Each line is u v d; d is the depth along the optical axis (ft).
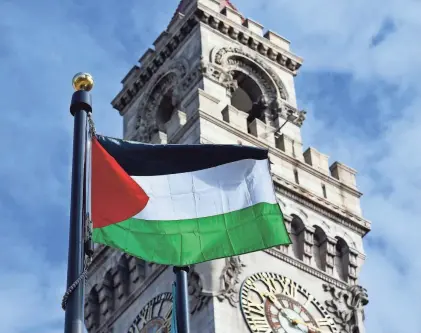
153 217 119.65
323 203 225.76
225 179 124.98
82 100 99.86
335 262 220.64
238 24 254.47
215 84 239.91
